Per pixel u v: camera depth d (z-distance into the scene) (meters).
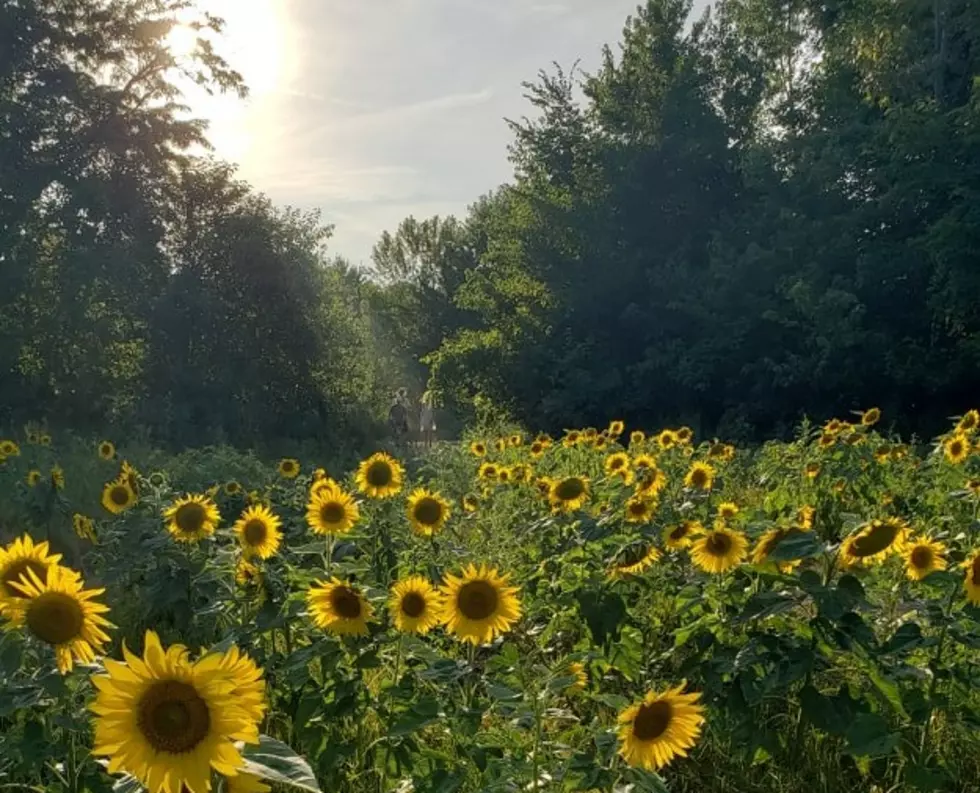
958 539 4.07
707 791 3.56
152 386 22.14
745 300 24.31
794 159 25.66
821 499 7.54
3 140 20.28
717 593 3.87
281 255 24.06
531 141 30.19
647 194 27.80
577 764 2.43
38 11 21.09
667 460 8.84
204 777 1.60
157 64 22.17
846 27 24.98
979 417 9.06
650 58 29.28
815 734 3.74
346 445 21.59
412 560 5.27
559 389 27.73
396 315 61.44
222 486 9.59
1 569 2.49
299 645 4.14
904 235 23.53
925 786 3.26
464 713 2.98
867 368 22.45
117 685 1.62
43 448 11.48
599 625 4.01
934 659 3.50
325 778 3.41
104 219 21.66
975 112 20.94
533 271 28.73
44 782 2.73
